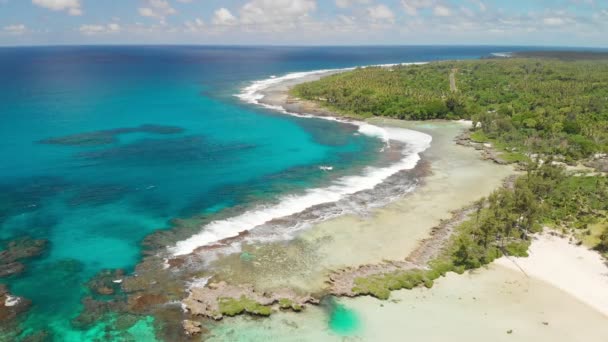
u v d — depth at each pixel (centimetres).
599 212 6606
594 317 4469
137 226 6184
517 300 4703
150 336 4112
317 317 4400
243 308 4441
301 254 5466
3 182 7562
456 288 4888
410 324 4328
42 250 5528
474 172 8594
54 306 4497
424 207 6912
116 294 4688
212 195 7331
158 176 8156
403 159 9419
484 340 4144
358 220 6425
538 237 5969
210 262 5269
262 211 6719
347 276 5016
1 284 4819
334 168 8819
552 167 8000
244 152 9831
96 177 7988
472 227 6075
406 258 5416
